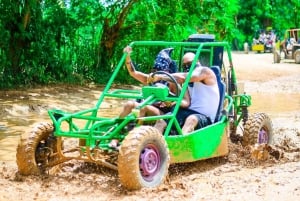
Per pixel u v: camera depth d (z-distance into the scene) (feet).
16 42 54.90
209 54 27.96
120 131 23.13
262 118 28.99
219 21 65.82
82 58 62.64
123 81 63.52
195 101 25.64
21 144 23.29
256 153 26.76
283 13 168.14
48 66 57.88
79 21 61.98
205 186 22.31
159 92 23.89
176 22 64.49
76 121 38.65
